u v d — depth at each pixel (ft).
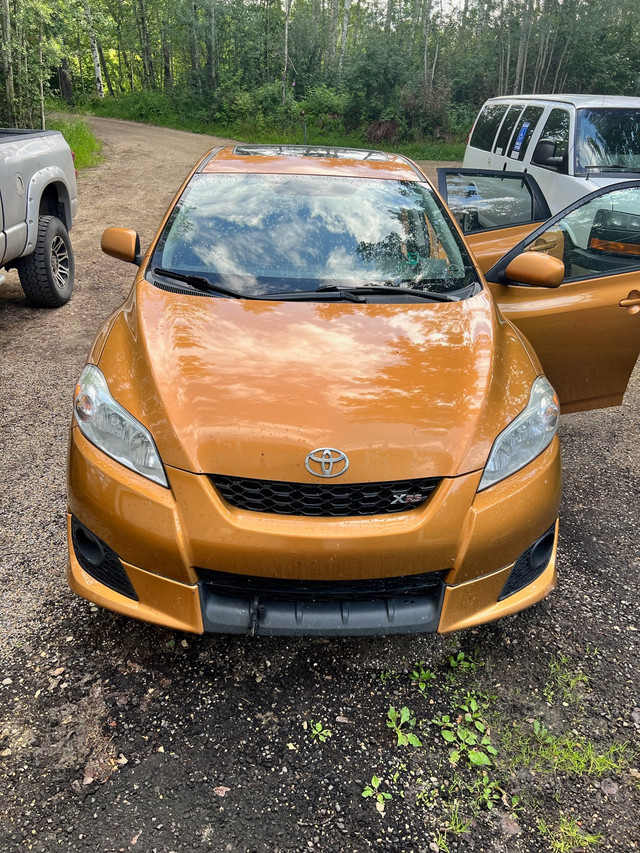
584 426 14.42
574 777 6.51
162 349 7.52
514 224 14.25
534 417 7.51
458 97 101.60
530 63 102.58
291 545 6.40
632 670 7.85
